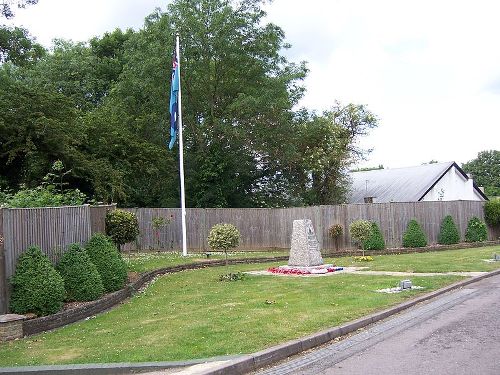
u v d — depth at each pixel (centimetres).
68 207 1256
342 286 1356
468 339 816
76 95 4112
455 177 4116
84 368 685
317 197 3750
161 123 3359
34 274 1022
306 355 768
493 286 1362
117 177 2516
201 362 691
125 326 959
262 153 3622
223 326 905
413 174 4166
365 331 906
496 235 3158
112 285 1304
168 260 2105
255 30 3509
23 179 2234
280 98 3294
